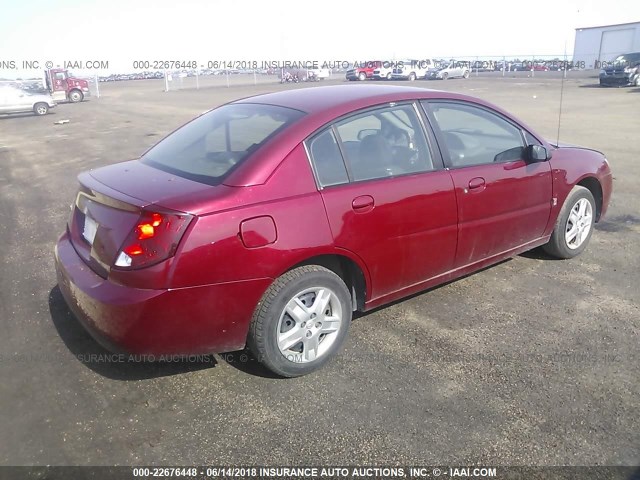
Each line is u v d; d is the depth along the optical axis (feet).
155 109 85.05
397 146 12.02
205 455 8.78
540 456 8.64
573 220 16.29
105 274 9.79
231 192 9.70
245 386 10.57
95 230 10.39
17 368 11.23
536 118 52.85
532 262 16.52
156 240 9.14
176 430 9.36
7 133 60.64
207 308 9.53
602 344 11.82
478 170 13.19
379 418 9.57
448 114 13.16
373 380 10.68
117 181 10.84
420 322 12.91
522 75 153.38
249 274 9.72
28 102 85.46
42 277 16.10
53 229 21.30
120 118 72.28
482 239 13.58
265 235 9.79
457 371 10.91
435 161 12.55
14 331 12.79
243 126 11.71
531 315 13.16
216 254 9.37
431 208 12.17
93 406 10.00
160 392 10.40
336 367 11.14
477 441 8.98
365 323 12.90
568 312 13.29
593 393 10.14
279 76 175.52
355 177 11.18
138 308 9.15
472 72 172.76
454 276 13.43
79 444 9.04
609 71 97.40
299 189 10.32
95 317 9.65
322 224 10.44
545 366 11.02
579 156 16.22
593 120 50.57
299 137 10.64
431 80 144.05
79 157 40.24
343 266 11.68
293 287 10.28
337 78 173.47
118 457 8.75
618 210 21.80
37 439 9.14
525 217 14.60
